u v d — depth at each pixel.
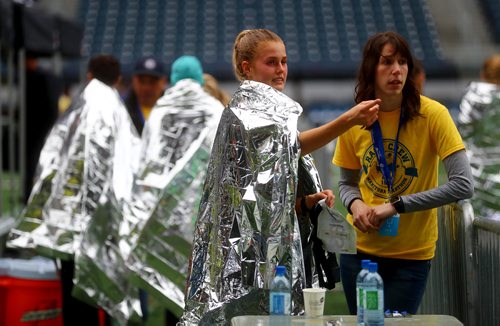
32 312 8.89
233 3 45.84
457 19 44.72
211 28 44.47
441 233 6.83
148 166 8.91
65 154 8.95
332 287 5.88
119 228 8.81
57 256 8.77
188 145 8.93
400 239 6.14
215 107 9.11
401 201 5.88
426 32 44.47
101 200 8.84
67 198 8.87
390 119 6.14
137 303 8.94
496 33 44.03
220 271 5.52
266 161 5.42
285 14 45.31
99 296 8.76
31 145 14.18
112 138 8.98
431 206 5.87
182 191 8.82
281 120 5.45
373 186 6.27
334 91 40.44
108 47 43.47
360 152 6.32
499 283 5.27
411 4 45.75
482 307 5.73
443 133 5.95
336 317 5.12
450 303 6.52
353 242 5.61
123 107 9.36
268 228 5.43
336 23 44.94
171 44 43.69
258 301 5.48
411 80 6.04
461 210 6.06
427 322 4.87
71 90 32.94
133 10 45.16
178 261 8.77
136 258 8.73
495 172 10.32
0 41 12.52
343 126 5.40
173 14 45.12
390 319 4.96
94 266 8.73
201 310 5.59
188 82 9.12
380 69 5.98
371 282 4.73
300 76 39.91
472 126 10.48
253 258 5.45
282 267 5.09
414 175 6.11
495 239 5.34
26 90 14.23
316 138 5.45
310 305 5.18
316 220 5.75
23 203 13.72
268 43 5.70
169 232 8.77
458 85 39.88
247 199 5.43
